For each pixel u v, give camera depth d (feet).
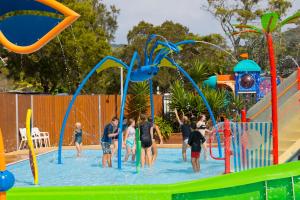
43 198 21.39
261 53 143.74
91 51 118.62
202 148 55.26
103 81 145.79
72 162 54.70
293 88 41.63
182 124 53.01
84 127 80.84
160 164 50.49
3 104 66.85
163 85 154.71
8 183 16.56
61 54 114.11
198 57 157.38
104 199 20.86
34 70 119.14
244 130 36.94
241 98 84.99
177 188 20.83
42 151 67.05
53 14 16.84
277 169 21.29
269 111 41.34
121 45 168.96
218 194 20.39
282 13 145.07
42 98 79.15
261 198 20.26
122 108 47.83
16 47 15.76
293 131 39.34
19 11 16.84
